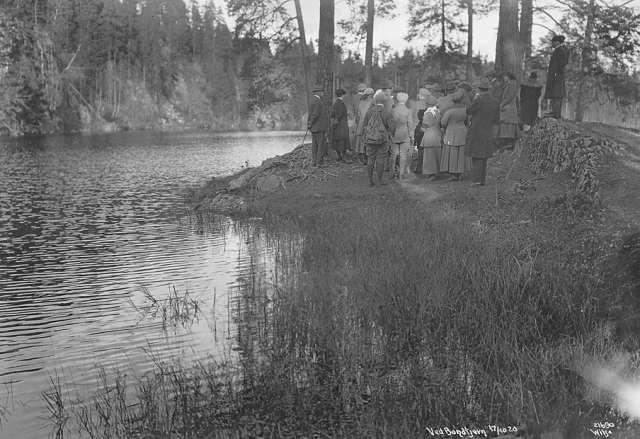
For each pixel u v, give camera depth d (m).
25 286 9.04
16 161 36.34
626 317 6.07
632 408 4.48
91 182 24.64
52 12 97.88
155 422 4.65
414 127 15.90
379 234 10.04
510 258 8.08
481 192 12.23
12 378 5.75
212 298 8.04
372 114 14.36
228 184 18.45
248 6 25.39
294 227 12.20
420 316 6.39
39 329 7.10
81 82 100.19
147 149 49.34
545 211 10.22
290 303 7.19
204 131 107.12
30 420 4.87
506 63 15.83
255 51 26.53
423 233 9.89
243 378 5.42
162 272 9.64
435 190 13.05
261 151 46.66
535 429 4.35
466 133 13.34
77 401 5.20
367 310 6.77
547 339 5.91
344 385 5.18
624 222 8.80
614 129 12.84
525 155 13.61
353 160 17.53
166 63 124.56
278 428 4.57
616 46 24.38
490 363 5.45
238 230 12.91
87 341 6.65
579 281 7.14
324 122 17.03
